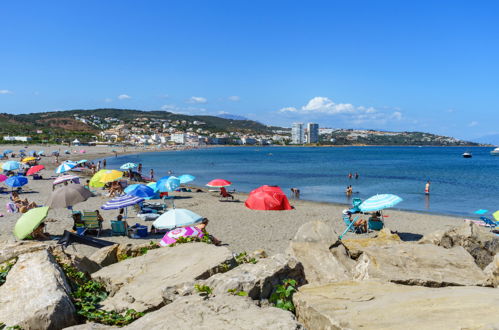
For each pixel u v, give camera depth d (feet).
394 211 92.48
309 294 16.53
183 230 36.27
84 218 60.08
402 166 288.10
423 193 133.69
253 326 12.69
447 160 390.83
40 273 19.58
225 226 69.92
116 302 19.76
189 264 24.11
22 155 274.36
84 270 26.86
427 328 11.93
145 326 13.91
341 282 18.39
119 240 57.93
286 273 19.17
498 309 12.94
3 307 17.37
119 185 104.32
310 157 454.81
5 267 23.08
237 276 18.12
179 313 14.16
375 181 174.60
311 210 88.94
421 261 23.94
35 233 54.70
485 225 73.77
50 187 120.78
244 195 116.26
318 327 14.29
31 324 16.48
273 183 164.96
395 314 13.37
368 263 23.65
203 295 16.39
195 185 152.25
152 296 19.72
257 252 29.89
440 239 35.35
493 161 370.53
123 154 451.12
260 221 74.64
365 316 13.47
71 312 17.60
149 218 72.02
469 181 175.22
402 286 17.48
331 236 28.40
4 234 57.82
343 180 179.22
